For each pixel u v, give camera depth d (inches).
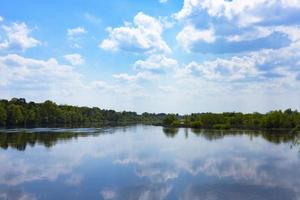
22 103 6702.8
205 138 4040.4
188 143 3388.3
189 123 7352.4
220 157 2386.8
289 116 5930.1
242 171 1888.5
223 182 1632.6
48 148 2864.2
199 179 1692.9
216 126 6437.0
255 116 6530.5
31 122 6668.3
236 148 2930.6
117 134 4640.8
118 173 1834.4
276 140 3713.1
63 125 7130.9
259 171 1888.5
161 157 2385.6
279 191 1466.5
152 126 7815.0
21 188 1514.5
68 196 1393.9
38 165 2049.7
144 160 2250.2
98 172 1851.6
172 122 7760.8
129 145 3166.8
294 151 2721.5
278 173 1835.6
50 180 1667.1
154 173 1828.2
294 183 1610.5
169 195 1409.9
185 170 1916.8
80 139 3708.2
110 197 1381.6
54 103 7313.0
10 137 3809.1
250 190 1481.3
